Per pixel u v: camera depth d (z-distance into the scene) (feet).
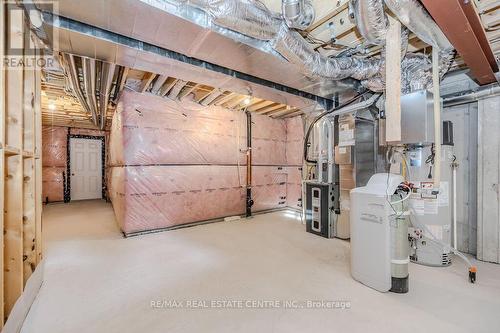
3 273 4.93
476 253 9.86
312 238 12.48
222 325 5.77
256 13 5.61
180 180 14.56
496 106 9.15
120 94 13.04
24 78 6.48
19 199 5.68
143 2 4.84
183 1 4.95
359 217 7.81
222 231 13.80
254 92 10.64
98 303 6.59
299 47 6.85
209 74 8.44
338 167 12.77
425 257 9.09
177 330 5.59
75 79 9.73
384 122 9.91
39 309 6.29
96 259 9.59
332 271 8.62
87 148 25.75
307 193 13.67
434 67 7.24
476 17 5.75
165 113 14.01
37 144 7.28
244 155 17.48
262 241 11.98
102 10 5.08
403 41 7.00
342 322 5.87
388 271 7.04
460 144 10.47
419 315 6.11
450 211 9.50
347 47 8.39
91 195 26.07
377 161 12.29
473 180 10.15
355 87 10.19
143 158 13.29
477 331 5.52
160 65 7.70
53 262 9.25
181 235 13.00
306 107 13.37
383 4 5.82
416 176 9.25
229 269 8.75
